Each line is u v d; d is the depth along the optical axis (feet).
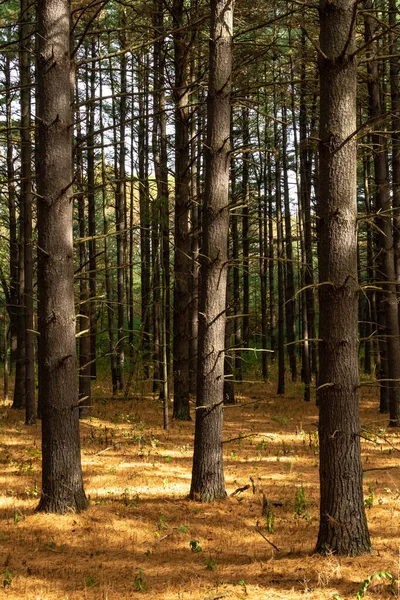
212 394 27.22
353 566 18.06
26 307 46.75
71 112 25.40
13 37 54.29
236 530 23.18
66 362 24.91
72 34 27.09
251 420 52.49
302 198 70.59
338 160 19.19
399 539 21.17
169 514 25.02
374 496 27.84
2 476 30.86
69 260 25.25
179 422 49.08
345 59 19.08
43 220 24.98
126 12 48.26
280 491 28.89
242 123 67.77
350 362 18.95
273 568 18.66
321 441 19.40
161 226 45.37
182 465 34.37
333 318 19.01
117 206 70.44
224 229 27.58
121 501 26.48
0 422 46.68
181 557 20.34
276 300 119.85
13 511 24.90
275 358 102.47
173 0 47.65
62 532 22.57
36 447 38.01
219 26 27.45
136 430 44.91
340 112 19.13
